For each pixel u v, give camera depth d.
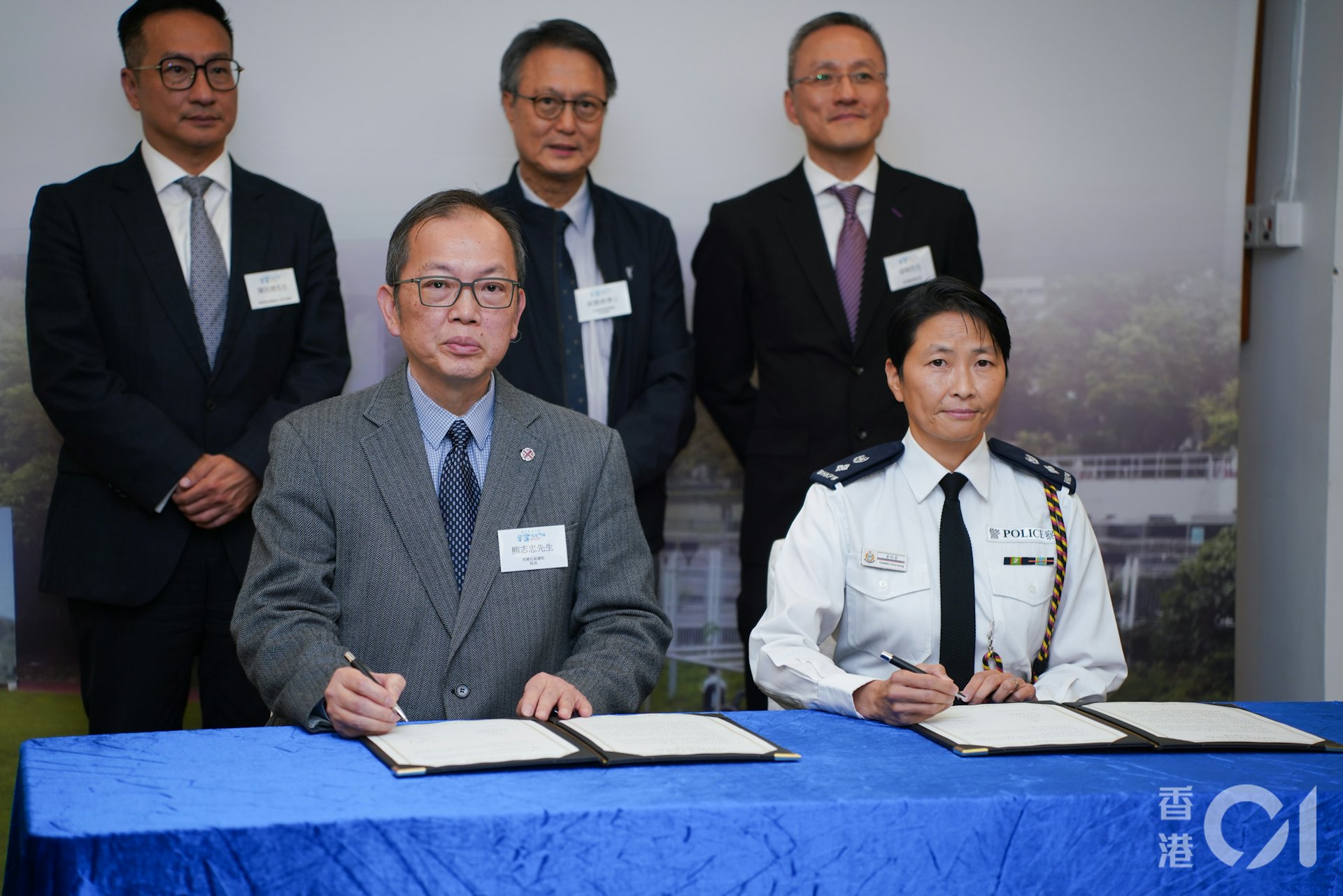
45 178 3.40
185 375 2.96
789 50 3.51
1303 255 3.79
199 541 2.97
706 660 3.81
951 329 2.14
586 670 2.03
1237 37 3.86
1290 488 3.85
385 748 1.54
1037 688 2.10
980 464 2.23
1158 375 3.90
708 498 3.80
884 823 1.35
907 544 2.20
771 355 3.35
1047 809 1.39
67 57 3.40
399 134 3.62
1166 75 3.87
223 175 3.12
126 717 2.95
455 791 1.37
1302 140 3.78
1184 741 1.66
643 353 3.34
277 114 3.54
